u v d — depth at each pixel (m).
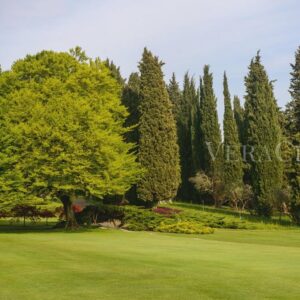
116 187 28.25
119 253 16.39
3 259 14.68
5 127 27.47
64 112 27.22
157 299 9.36
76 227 30.72
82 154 26.86
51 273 12.16
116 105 31.75
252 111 44.38
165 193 41.97
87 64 32.16
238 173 50.12
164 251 17.22
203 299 9.33
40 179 26.64
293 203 37.38
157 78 43.22
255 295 9.62
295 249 18.89
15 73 30.33
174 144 43.38
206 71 54.84
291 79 54.62
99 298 9.46
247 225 34.50
